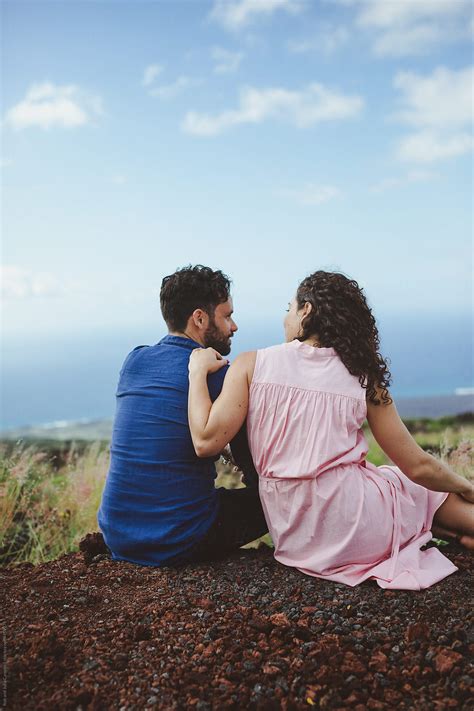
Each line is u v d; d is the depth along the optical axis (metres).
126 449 3.02
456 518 3.07
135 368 3.13
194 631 2.31
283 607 2.50
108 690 1.98
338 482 2.72
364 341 2.79
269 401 2.75
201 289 3.10
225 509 3.08
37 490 4.81
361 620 2.38
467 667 2.05
